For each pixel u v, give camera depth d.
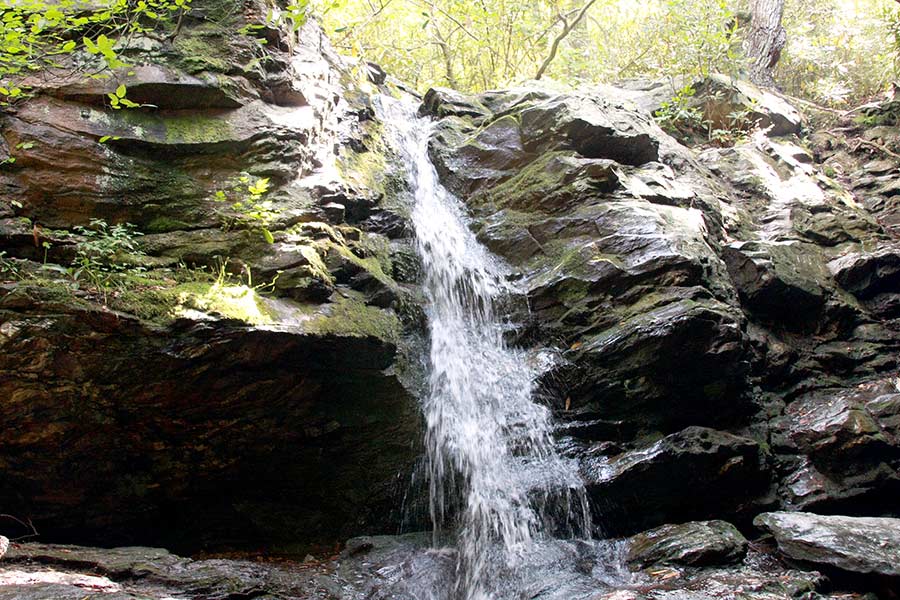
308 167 6.04
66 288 4.36
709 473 5.55
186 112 5.60
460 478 5.61
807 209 8.07
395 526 5.54
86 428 4.54
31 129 4.96
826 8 13.57
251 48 6.06
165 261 4.99
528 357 6.16
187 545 5.17
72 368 4.32
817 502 5.73
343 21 10.23
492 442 5.75
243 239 5.28
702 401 6.01
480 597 4.77
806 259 7.38
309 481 5.34
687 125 9.79
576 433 5.80
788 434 6.23
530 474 5.52
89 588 3.80
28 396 4.30
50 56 5.35
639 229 6.33
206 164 5.53
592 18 13.68
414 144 7.83
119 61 4.63
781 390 6.61
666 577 4.77
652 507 5.57
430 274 6.55
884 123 10.02
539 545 5.19
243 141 5.65
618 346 5.80
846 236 7.82
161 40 5.68
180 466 4.91
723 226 7.58
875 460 5.89
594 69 12.32
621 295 6.13
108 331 4.32
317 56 7.04
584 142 7.32
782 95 11.16
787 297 6.88
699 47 10.04
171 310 4.50
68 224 4.91
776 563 4.97
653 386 5.83
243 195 5.49
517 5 11.58
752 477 5.74
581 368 5.94
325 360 5.01
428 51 12.59
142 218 5.17
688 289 5.91
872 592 4.55
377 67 8.78
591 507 5.46
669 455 5.45
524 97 8.24
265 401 4.88
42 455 4.52
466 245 6.97
